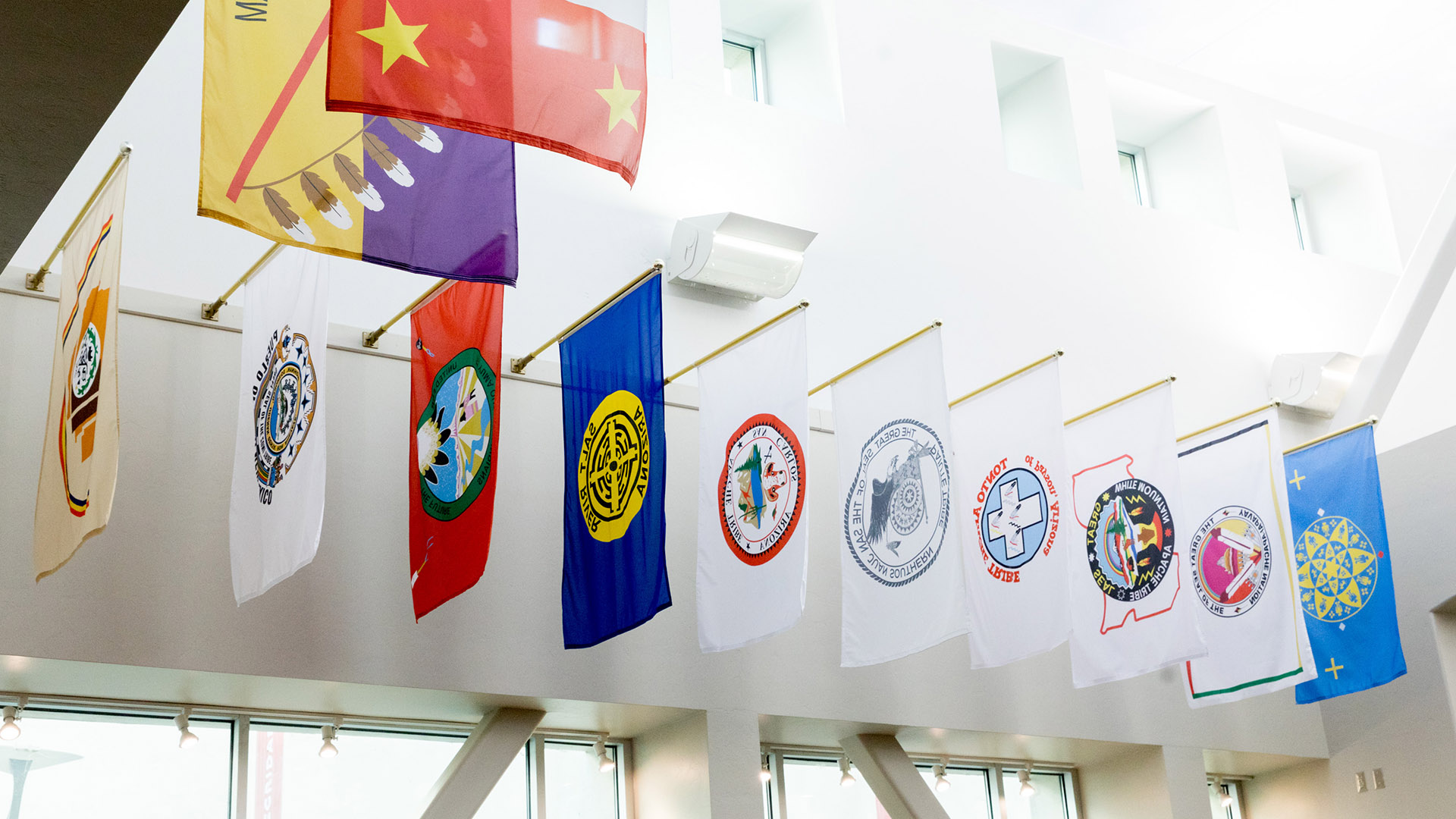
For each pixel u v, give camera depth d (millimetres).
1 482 6191
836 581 8875
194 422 6828
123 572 6367
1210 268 12117
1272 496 7977
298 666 6695
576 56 4699
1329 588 8516
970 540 7504
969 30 11547
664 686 7859
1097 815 10242
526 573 7652
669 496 8375
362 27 4215
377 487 7316
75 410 5211
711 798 7727
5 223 4555
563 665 7559
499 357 6059
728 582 6523
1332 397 11641
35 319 6555
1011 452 7422
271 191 4477
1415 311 11305
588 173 8969
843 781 9102
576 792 8219
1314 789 10852
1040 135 12188
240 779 7062
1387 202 13922
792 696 8320
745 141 9820
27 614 6066
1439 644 10312
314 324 5605
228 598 6609
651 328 6336
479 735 7508
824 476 9164
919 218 10461
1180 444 11148
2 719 6504
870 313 9891
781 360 6633
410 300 7906
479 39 4469
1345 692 8289
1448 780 9953
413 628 7129
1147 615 7457
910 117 10805
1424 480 10711
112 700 6762
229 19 4504
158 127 7359
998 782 9930
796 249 8969
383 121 4832
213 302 7145
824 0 10859
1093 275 11273
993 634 7203
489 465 5902
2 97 3902
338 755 7484
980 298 10508
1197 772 9945
